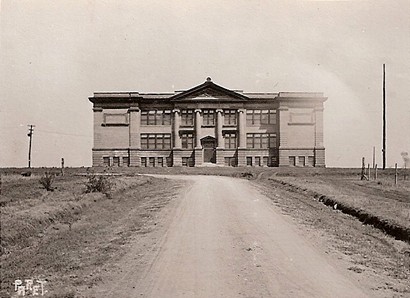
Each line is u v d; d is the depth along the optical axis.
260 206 27.41
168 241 17.75
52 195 29.52
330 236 19.31
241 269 13.82
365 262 15.12
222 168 78.25
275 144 87.75
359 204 28.09
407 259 16.02
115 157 87.00
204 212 24.75
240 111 87.56
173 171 71.06
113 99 87.06
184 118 88.50
